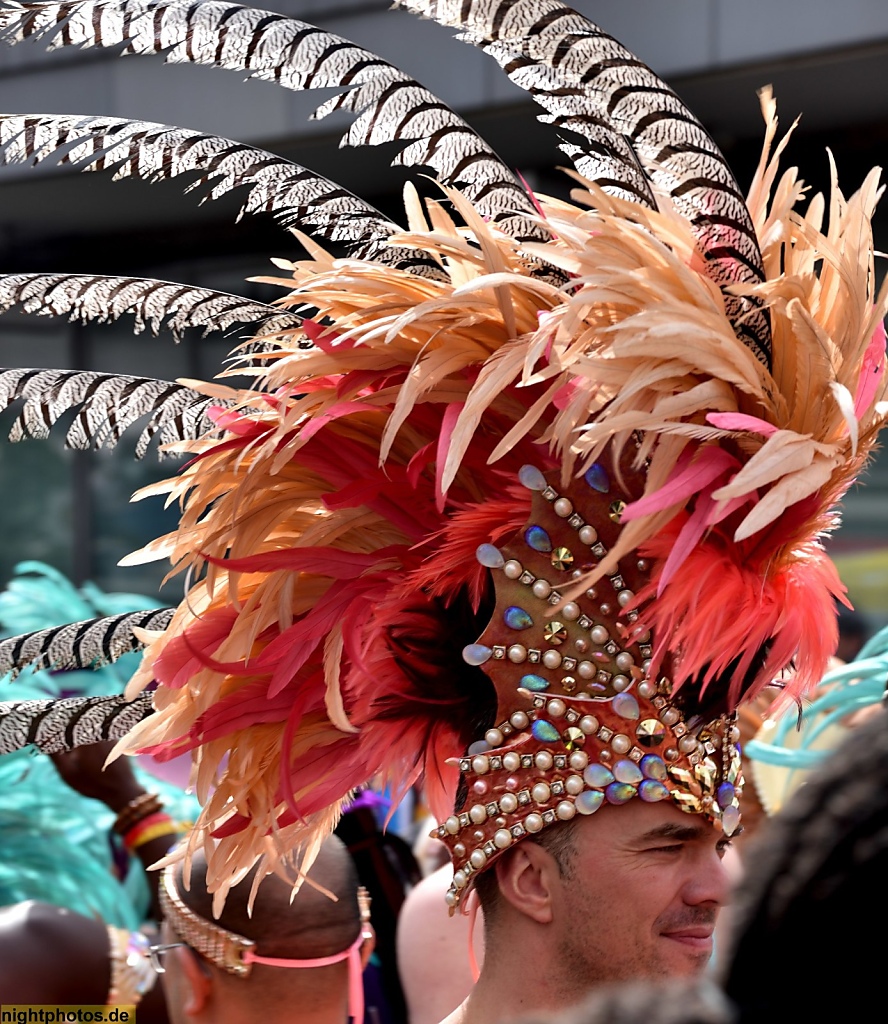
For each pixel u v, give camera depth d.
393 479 4.19
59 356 25.58
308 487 4.33
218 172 4.46
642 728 3.82
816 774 2.17
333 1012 5.43
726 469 3.68
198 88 20.14
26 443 26.97
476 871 3.97
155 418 4.85
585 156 3.92
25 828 8.38
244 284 25.48
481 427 4.09
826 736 7.04
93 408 4.82
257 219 24.02
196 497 4.37
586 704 3.85
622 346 3.51
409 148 4.12
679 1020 2.16
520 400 4.02
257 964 5.30
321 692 4.31
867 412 3.88
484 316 3.98
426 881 6.42
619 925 3.84
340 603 4.11
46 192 22.16
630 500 3.84
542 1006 3.91
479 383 3.71
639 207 3.77
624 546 3.52
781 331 3.79
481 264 3.90
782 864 2.12
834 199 3.95
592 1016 2.28
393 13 18.55
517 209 4.16
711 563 3.70
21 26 3.87
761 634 3.78
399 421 3.75
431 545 4.14
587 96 3.70
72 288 4.70
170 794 8.21
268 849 4.68
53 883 8.30
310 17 19.33
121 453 26.45
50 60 21.39
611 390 3.66
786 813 2.20
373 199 22.02
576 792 3.82
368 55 4.02
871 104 17.67
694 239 3.85
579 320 3.62
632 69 3.66
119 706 4.98
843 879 2.02
